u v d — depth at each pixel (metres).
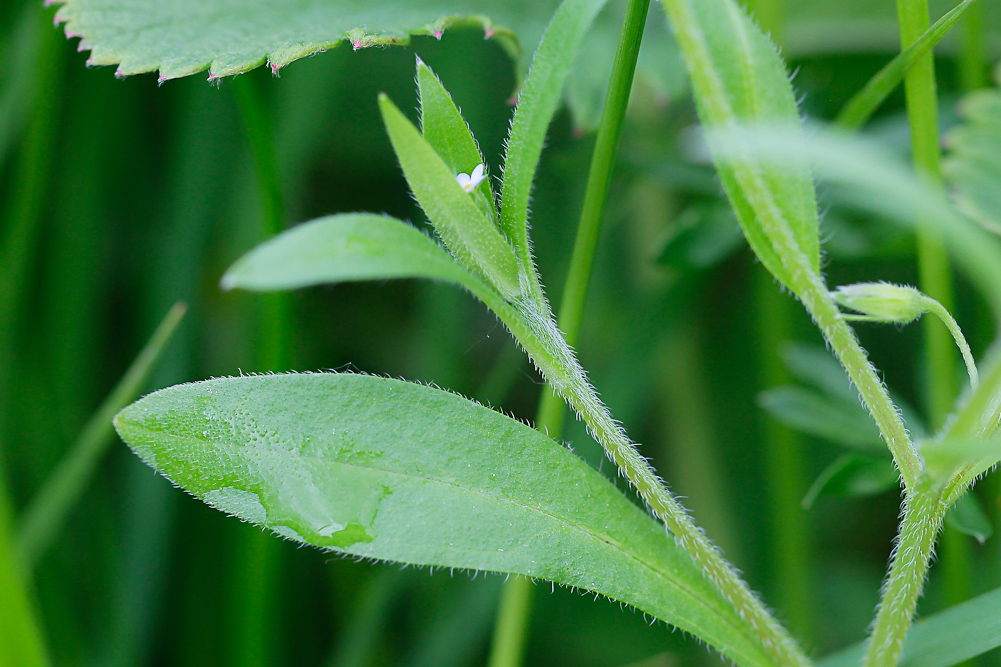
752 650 0.25
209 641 0.37
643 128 0.38
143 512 0.35
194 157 0.39
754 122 0.24
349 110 0.46
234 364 0.40
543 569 0.25
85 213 0.40
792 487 0.35
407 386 0.25
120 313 0.42
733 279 0.43
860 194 0.30
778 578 0.35
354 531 0.25
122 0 0.28
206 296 0.41
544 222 0.44
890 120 0.34
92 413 0.39
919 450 0.23
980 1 0.32
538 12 0.30
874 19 0.38
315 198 0.45
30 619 0.27
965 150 0.28
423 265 0.24
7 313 0.36
